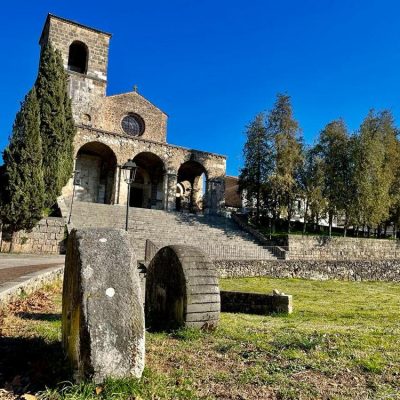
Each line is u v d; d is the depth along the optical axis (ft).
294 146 109.09
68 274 14.11
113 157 116.37
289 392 12.08
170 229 89.92
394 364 15.11
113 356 11.55
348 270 76.02
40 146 75.25
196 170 140.05
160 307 21.74
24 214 71.41
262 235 98.17
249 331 20.84
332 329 22.34
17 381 12.23
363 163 107.45
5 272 36.40
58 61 92.63
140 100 136.56
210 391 12.16
